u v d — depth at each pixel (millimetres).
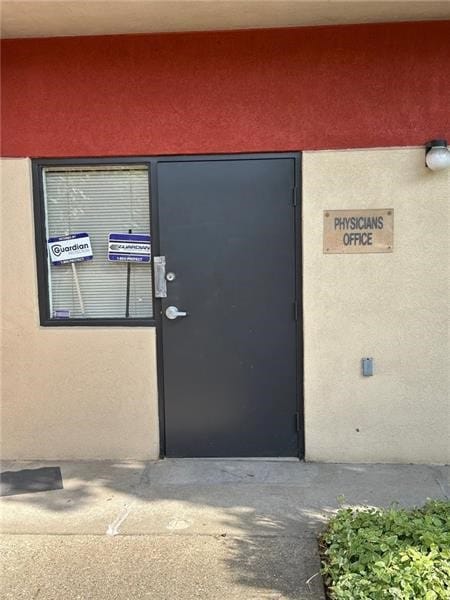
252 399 4238
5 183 4223
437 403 4121
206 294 4207
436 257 4055
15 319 4273
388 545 2672
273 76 4031
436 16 3844
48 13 3674
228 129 4086
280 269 4172
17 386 4297
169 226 4188
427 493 3658
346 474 3975
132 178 4273
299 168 4098
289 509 3469
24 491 3775
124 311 4363
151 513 3449
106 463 4230
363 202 4059
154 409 4258
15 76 4148
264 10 3672
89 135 4164
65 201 4332
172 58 4062
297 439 4246
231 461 4215
